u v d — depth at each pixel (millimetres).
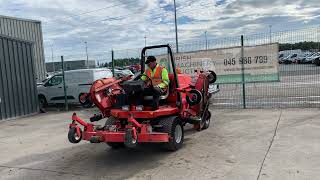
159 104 7438
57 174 6254
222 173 5590
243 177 5336
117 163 6676
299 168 5531
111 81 7566
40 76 27562
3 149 8531
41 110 15852
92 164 6719
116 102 7285
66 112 15203
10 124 12719
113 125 7031
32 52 15562
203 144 7570
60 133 10141
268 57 11922
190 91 7754
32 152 8023
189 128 9453
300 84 16984
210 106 12938
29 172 6504
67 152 7781
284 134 7809
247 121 9711
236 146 7152
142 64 8266
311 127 8289
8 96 13945
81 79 16406
